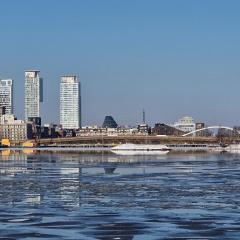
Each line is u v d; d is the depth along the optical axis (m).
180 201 74.56
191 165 169.38
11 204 72.25
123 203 72.69
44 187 95.44
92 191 88.19
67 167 160.25
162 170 142.88
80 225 56.66
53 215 62.62
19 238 50.53
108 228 55.12
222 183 101.94
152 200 75.75
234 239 50.06
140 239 50.34
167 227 55.56
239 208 67.75
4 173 133.62
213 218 60.41
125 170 143.50
